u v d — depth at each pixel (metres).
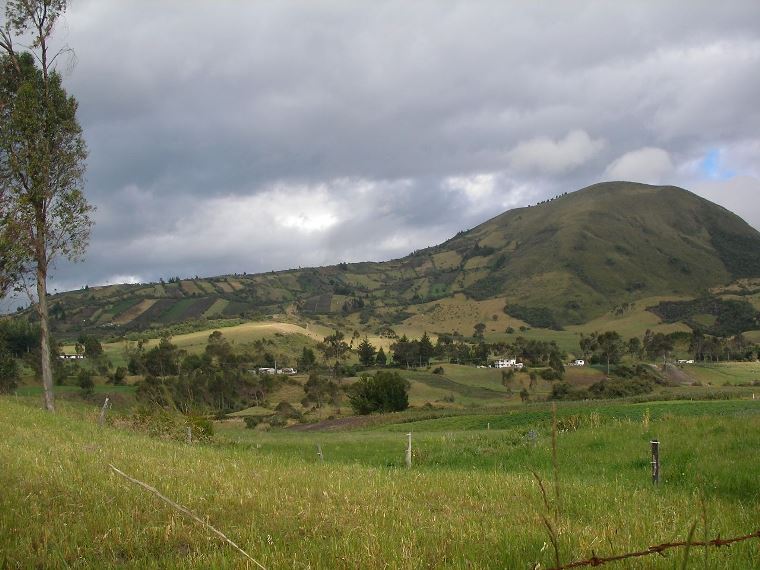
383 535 8.49
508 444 23.92
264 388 104.06
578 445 20.98
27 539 7.62
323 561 7.30
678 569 6.85
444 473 16.00
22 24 32.22
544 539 8.02
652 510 10.83
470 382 124.69
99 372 105.12
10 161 31.25
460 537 8.50
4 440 16.23
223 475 13.05
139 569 7.04
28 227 31.83
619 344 159.88
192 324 189.38
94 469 12.11
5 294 32.28
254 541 8.06
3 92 32.56
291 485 12.45
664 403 44.19
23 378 91.81
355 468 16.83
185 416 29.78
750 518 10.03
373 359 155.62
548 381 121.94
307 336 170.38
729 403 41.56
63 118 32.75
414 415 60.12
